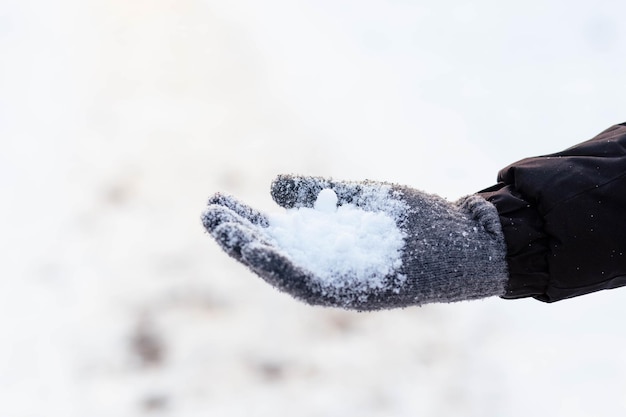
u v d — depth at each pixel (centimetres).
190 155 223
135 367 156
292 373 155
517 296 108
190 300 170
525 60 259
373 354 158
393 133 231
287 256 100
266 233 103
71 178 214
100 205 203
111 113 245
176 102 252
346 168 217
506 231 107
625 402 150
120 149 226
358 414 149
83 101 252
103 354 158
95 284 175
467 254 105
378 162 219
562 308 167
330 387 153
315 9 307
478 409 150
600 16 274
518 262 106
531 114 234
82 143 230
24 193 208
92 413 149
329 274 101
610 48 260
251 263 98
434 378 154
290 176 109
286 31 295
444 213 107
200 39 290
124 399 151
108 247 187
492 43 270
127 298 171
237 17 307
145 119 242
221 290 173
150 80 264
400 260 103
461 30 280
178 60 277
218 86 260
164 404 150
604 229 106
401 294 102
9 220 197
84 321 165
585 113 232
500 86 248
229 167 217
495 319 165
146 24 302
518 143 223
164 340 160
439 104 244
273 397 151
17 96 253
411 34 283
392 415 149
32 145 229
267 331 162
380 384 153
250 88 259
